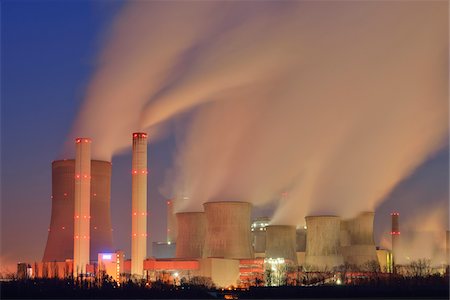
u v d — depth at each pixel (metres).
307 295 94.75
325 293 95.31
